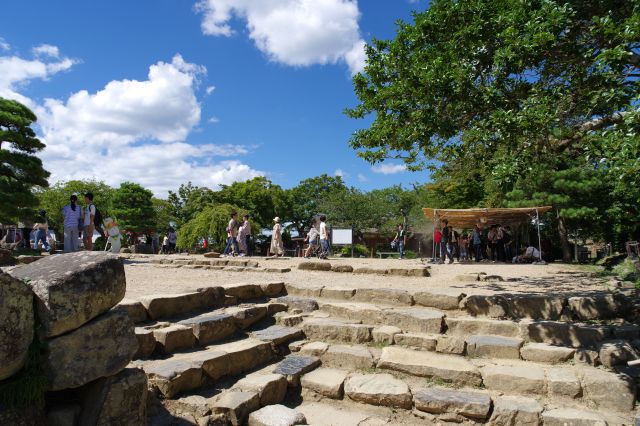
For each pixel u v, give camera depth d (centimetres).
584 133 721
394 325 604
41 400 284
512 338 542
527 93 676
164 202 4606
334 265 1161
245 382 437
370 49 859
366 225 4353
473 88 666
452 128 713
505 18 633
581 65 637
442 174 1071
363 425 402
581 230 2511
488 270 1305
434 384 463
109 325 313
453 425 407
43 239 1748
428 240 3547
